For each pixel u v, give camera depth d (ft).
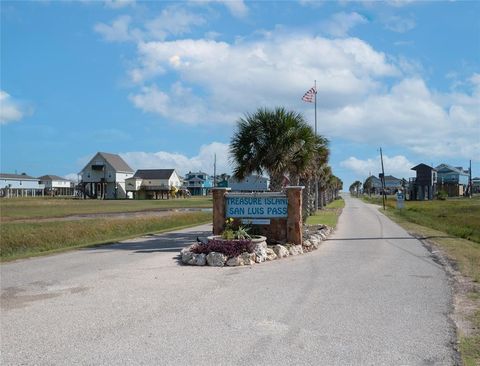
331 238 68.74
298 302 28.30
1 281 36.06
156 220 101.60
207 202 271.08
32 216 120.67
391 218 124.88
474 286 33.17
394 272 39.17
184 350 19.80
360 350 19.76
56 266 43.47
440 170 419.33
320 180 165.17
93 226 82.53
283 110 67.41
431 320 24.31
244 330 22.65
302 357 18.94
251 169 69.77
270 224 54.60
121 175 405.80
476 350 19.70
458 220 114.32
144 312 26.07
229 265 42.52
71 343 20.79
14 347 20.30
